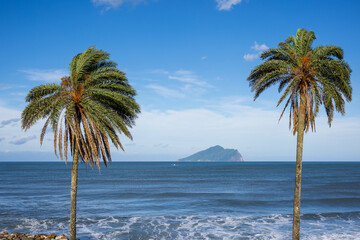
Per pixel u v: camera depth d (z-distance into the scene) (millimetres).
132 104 18406
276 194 57062
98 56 18969
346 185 76000
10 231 28250
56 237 23391
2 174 130875
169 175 128500
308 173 146125
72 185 17688
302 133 18109
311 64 17922
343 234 27547
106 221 32500
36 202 46219
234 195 55188
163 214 36719
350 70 18250
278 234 27734
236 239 26250
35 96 17656
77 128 17000
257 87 19391
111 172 155750
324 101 18625
